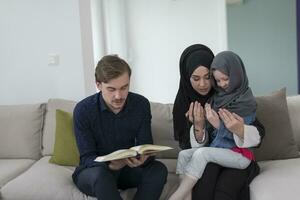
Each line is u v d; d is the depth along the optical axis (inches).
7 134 102.3
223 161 70.6
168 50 184.5
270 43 170.7
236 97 74.4
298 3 147.3
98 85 71.0
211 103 78.6
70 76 122.4
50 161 92.0
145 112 76.5
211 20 178.7
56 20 120.3
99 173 66.7
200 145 76.8
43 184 77.5
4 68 125.0
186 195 69.8
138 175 73.5
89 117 74.2
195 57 77.8
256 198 66.7
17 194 76.7
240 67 74.1
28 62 123.6
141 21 183.3
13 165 94.2
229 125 70.3
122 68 67.7
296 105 93.0
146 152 66.7
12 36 122.7
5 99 127.0
